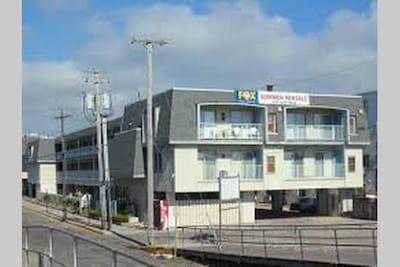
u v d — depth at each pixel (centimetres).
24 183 11056
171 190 4781
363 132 5366
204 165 4878
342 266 2220
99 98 4897
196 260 3062
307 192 6750
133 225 4928
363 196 5409
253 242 3027
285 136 5053
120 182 5744
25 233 1947
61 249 2925
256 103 4959
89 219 5484
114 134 6000
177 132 4741
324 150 5303
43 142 9381
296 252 2772
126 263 2486
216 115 4953
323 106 5175
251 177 4988
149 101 3794
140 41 3788
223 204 4922
